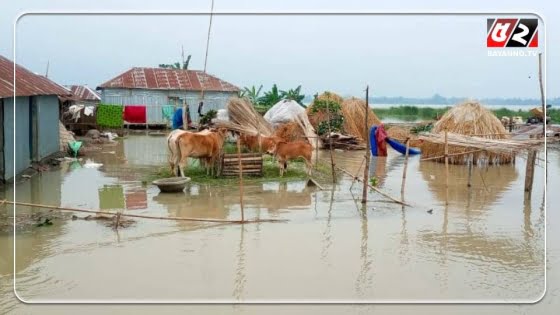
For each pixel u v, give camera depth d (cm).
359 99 2308
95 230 809
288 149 1266
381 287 600
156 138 2361
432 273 647
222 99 2939
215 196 1066
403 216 925
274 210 953
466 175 1408
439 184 1259
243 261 675
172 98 2838
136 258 685
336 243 758
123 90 2775
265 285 598
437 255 715
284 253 711
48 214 897
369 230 830
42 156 1497
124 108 2702
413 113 4647
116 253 704
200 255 698
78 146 1678
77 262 671
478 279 630
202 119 1870
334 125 2084
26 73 1495
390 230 833
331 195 1091
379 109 4753
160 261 673
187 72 2988
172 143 1201
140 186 1174
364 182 1007
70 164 1517
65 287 593
